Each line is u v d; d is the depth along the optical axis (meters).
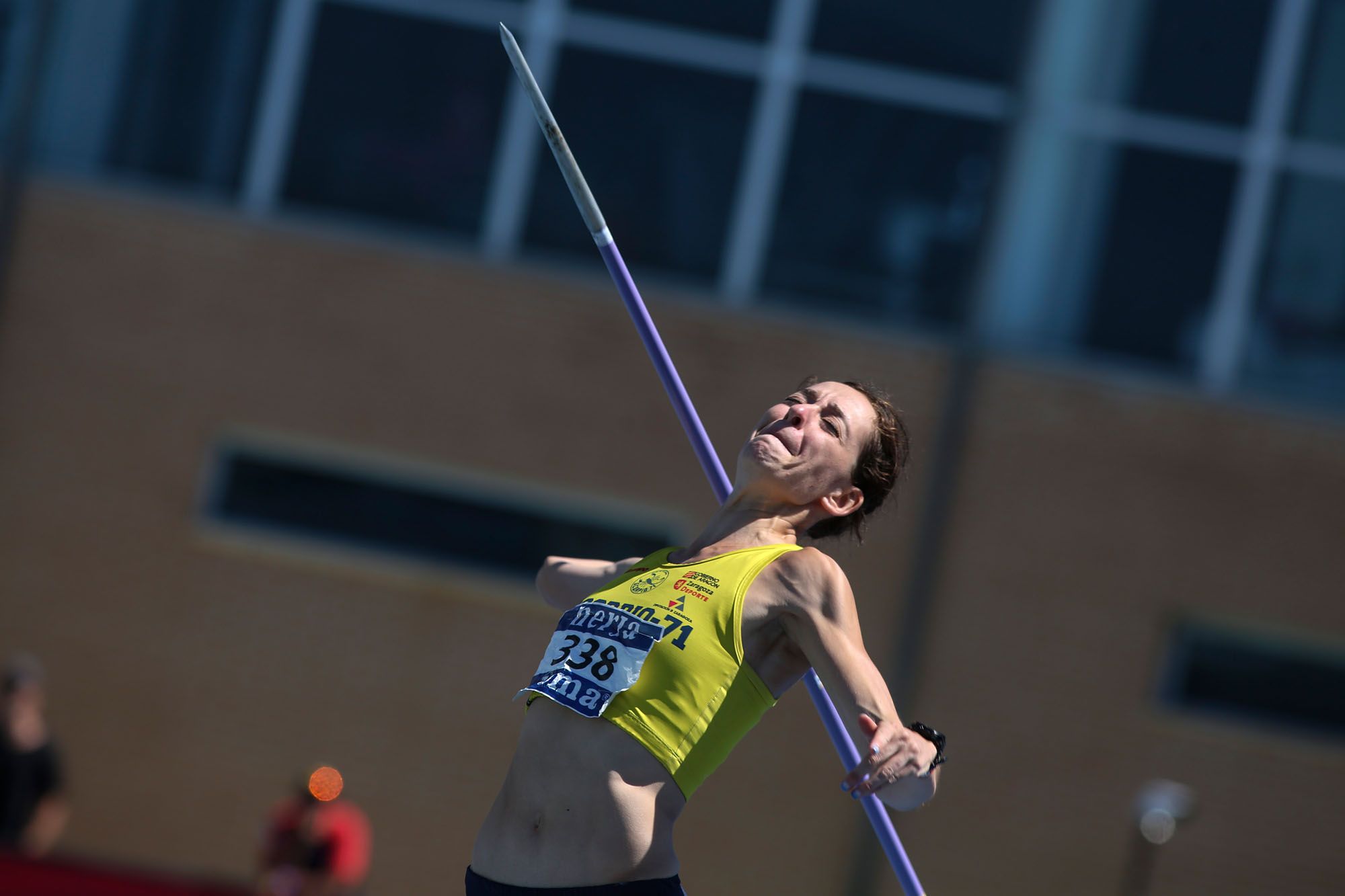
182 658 30.56
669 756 7.48
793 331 30.38
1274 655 29.97
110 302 30.95
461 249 30.95
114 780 30.38
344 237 30.84
